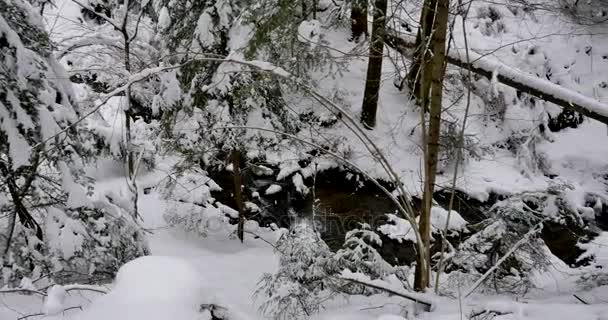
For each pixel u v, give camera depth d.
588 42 14.90
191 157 9.12
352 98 13.28
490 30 15.31
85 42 9.42
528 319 3.95
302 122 11.85
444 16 4.41
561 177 12.78
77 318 2.76
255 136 9.20
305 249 5.42
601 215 11.66
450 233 8.59
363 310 5.08
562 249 9.72
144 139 11.25
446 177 12.09
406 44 10.02
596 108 9.48
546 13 14.95
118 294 2.82
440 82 4.57
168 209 10.44
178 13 8.84
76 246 6.10
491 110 13.38
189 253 9.32
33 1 7.12
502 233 5.59
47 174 7.14
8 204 6.23
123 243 6.97
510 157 13.10
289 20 8.66
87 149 6.73
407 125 12.91
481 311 4.28
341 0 12.13
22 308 5.16
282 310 5.07
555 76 14.66
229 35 8.47
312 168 12.16
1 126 5.54
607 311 3.97
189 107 8.94
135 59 10.26
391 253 9.74
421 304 4.70
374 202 11.62
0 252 6.15
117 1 11.87
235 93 8.74
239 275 7.84
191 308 2.79
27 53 5.61
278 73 4.28
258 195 11.86
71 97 6.48
